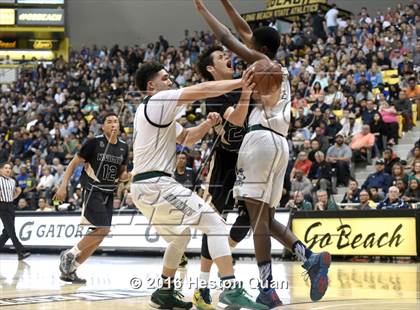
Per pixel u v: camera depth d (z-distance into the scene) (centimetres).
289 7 1864
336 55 1434
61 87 1884
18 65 2017
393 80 1271
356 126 1121
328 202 909
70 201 1049
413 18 1474
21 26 2133
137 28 2212
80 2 2236
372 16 1909
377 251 827
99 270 687
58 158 1294
